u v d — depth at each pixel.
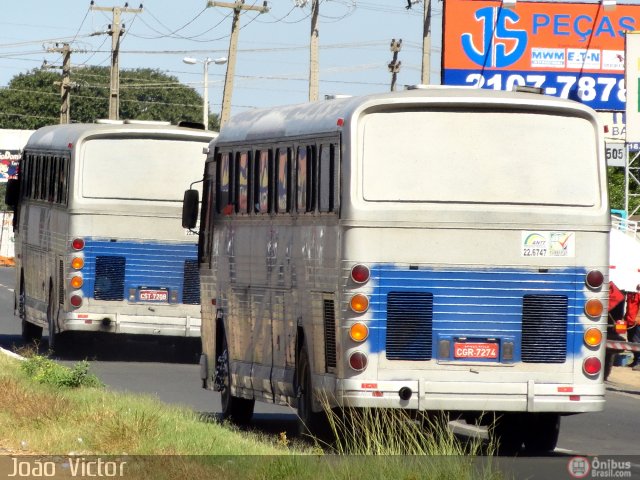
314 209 50.84
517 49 156.88
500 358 48.25
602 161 49.41
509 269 48.47
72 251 86.69
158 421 48.12
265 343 56.09
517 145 49.00
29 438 46.38
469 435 56.66
